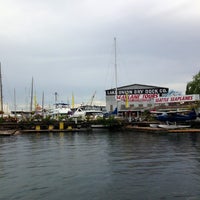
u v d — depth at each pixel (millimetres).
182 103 61750
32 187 15281
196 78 66562
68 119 62500
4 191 14672
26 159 23828
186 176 16859
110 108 82625
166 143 33250
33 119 64750
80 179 16688
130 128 57656
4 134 49062
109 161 22094
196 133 47094
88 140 39188
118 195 13719
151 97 79125
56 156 25125
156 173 17719
